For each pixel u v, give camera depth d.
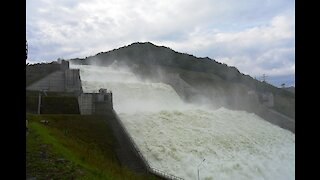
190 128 57.19
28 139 27.83
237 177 47.03
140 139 50.00
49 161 23.81
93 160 31.11
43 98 54.53
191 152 49.41
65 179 21.25
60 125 44.41
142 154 43.44
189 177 43.97
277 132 69.25
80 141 40.78
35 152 24.97
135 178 32.22
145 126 54.03
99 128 46.81
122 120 53.91
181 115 61.12
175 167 45.00
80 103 53.34
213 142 54.47
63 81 66.75
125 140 45.72
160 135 52.34
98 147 41.84
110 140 44.81
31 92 60.44
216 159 49.25
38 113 50.81
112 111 52.78
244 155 53.69
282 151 60.84
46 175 21.27
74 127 45.06
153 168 41.44
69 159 25.56
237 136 59.50
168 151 47.88
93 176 23.62
